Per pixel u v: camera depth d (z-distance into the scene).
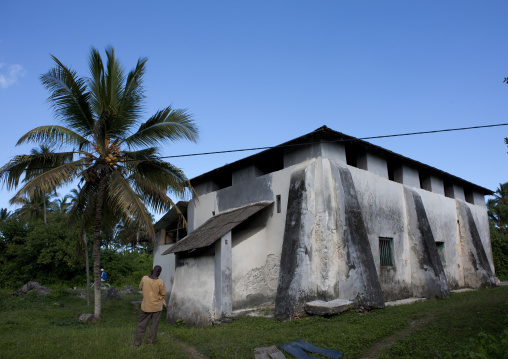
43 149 13.01
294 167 13.14
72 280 28.72
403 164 15.97
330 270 11.19
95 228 12.52
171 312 13.25
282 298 10.99
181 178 13.72
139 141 13.05
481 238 20.61
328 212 11.73
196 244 12.41
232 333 9.04
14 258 29.62
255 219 14.15
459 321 8.62
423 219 15.01
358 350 7.16
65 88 11.73
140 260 37.72
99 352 7.21
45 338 8.66
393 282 13.61
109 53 12.16
